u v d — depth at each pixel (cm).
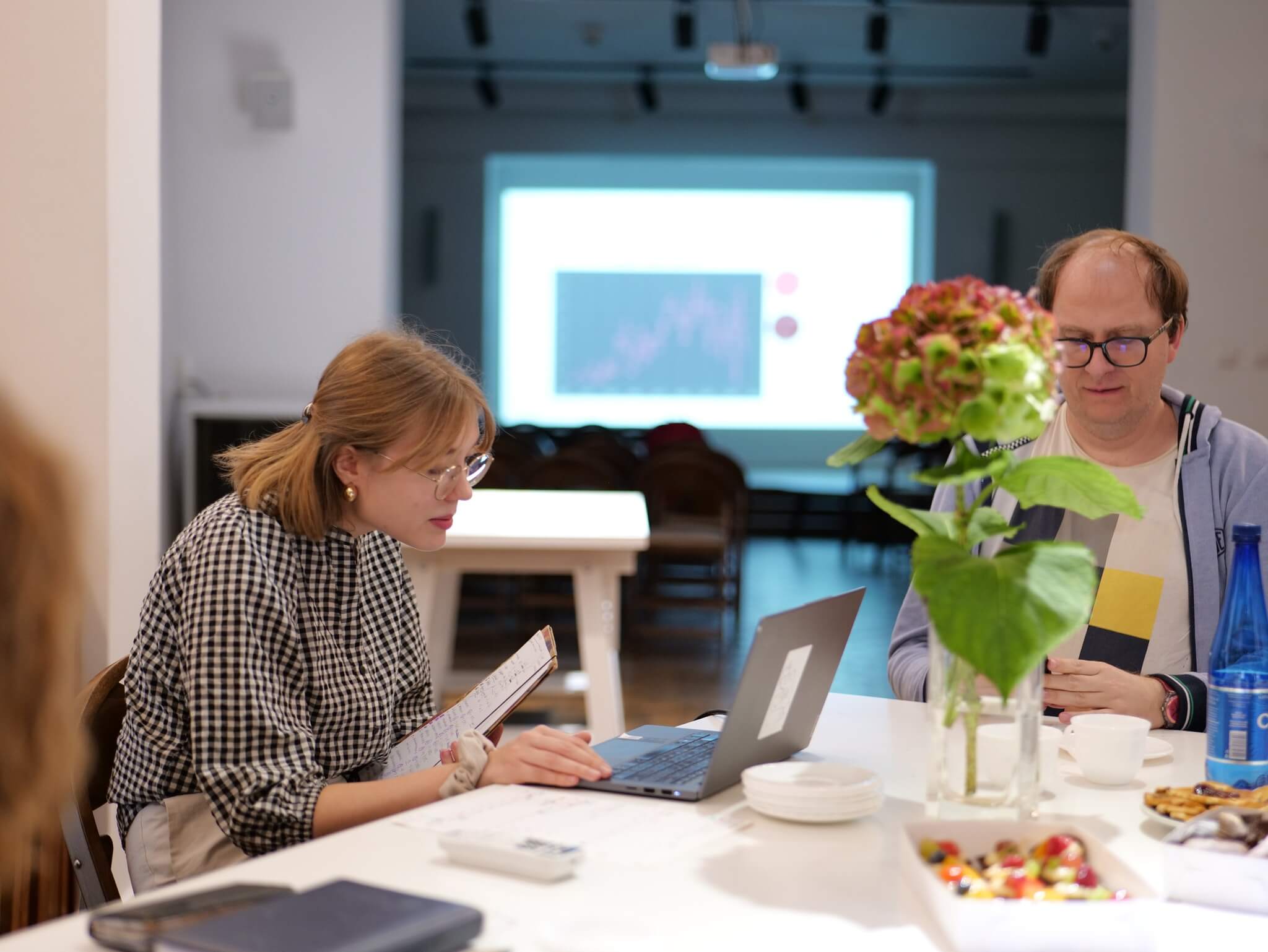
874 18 934
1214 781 136
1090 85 1191
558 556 318
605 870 109
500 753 140
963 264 1266
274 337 616
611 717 319
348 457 155
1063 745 153
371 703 160
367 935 86
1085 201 1256
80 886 145
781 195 1289
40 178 222
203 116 608
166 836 150
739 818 124
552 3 962
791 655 130
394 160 664
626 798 131
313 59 610
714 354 1295
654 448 799
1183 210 599
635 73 1175
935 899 98
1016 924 93
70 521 68
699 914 100
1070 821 125
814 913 100
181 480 610
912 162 1254
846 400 1295
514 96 1215
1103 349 178
